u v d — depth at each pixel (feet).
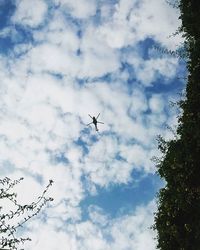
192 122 39.37
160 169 42.86
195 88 40.22
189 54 42.75
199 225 39.63
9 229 18.31
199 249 40.06
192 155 39.55
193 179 40.11
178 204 40.86
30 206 19.12
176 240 42.93
